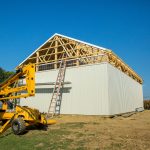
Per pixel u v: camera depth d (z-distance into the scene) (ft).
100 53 58.29
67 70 59.98
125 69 78.13
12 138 29.50
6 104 37.68
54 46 66.95
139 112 87.04
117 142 26.58
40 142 26.84
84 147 24.35
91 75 55.88
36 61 69.67
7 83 35.78
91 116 54.08
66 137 29.50
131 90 83.71
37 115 34.17
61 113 58.80
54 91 58.44
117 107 60.34
